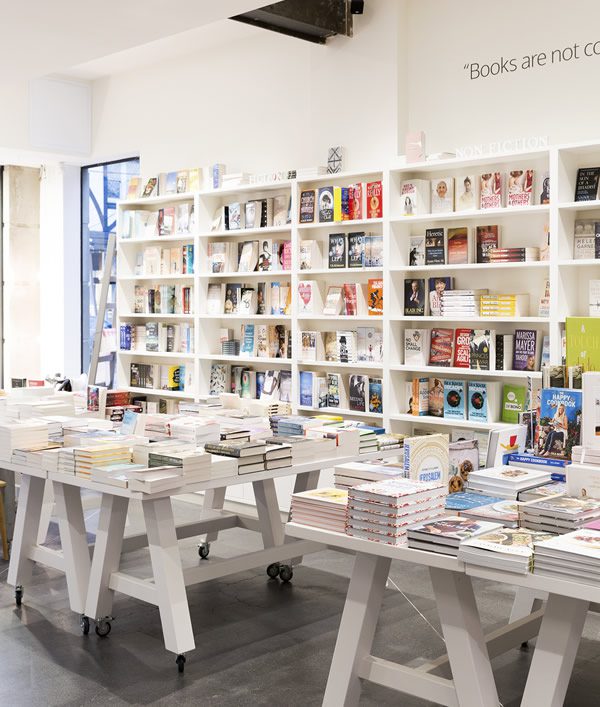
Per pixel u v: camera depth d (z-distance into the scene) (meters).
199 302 7.98
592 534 2.85
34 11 4.99
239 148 7.94
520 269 6.20
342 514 3.30
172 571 4.16
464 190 6.27
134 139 9.00
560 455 3.75
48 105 9.17
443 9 6.56
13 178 10.12
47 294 10.33
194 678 4.01
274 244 7.45
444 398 6.40
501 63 6.27
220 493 5.89
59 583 5.39
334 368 7.25
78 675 4.03
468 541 2.88
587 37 5.84
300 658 4.25
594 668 4.13
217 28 7.55
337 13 6.80
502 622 4.71
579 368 3.80
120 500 4.45
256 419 5.40
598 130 5.81
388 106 6.76
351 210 6.83
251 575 5.66
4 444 4.91
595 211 5.79
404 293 6.66
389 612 4.90
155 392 8.43
